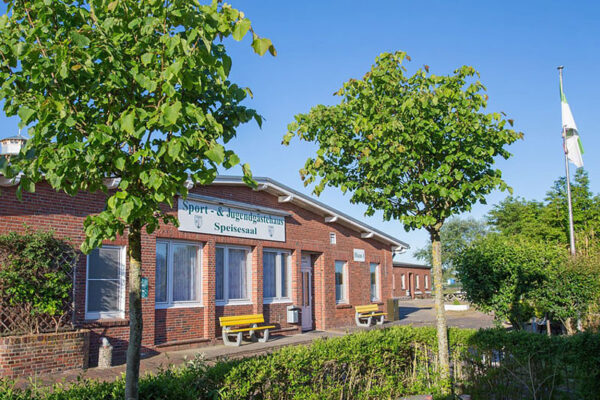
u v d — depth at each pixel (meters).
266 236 17.56
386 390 7.59
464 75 7.74
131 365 3.95
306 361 6.25
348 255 22.20
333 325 20.59
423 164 7.77
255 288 16.89
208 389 5.04
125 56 4.02
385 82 7.62
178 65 3.49
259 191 17.44
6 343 9.48
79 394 4.32
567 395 6.72
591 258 14.43
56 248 10.66
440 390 7.65
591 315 13.59
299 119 8.05
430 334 8.32
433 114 7.36
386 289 24.86
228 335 15.50
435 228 7.96
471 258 13.67
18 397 4.19
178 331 14.10
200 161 3.97
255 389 5.52
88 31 3.84
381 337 7.77
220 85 4.27
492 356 7.52
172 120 3.48
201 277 15.09
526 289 13.42
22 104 3.82
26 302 10.12
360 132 7.72
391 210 8.05
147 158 4.00
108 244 12.39
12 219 10.58
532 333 7.35
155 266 13.55
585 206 30.75
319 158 7.75
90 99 3.99
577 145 21.56
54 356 10.16
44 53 3.69
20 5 3.96
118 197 3.56
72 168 3.79
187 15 3.63
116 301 12.45
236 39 3.46
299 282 19.03
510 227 39.78
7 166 3.89
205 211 15.22
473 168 7.58
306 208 19.78
